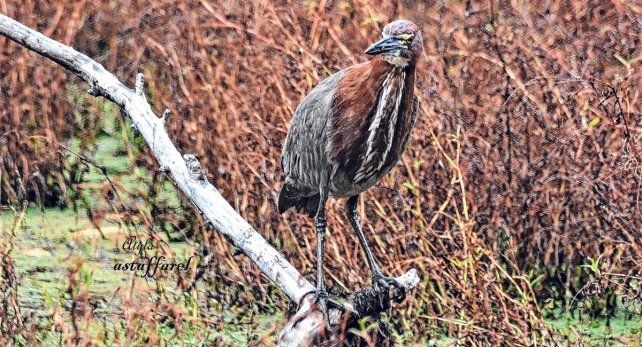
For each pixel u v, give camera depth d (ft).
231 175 42.22
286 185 35.63
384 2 44.19
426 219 39.60
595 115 40.40
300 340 29.43
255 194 41.75
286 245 40.75
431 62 42.83
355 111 32.48
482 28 41.45
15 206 47.44
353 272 37.93
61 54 34.88
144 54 49.73
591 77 39.50
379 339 31.96
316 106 33.37
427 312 38.40
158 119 33.40
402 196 39.06
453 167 39.17
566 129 40.14
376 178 33.71
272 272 30.40
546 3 43.47
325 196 33.58
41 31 49.80
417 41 32.12
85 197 47.29
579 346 35.81
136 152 48.80
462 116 41.39
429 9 44.55
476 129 40.91
